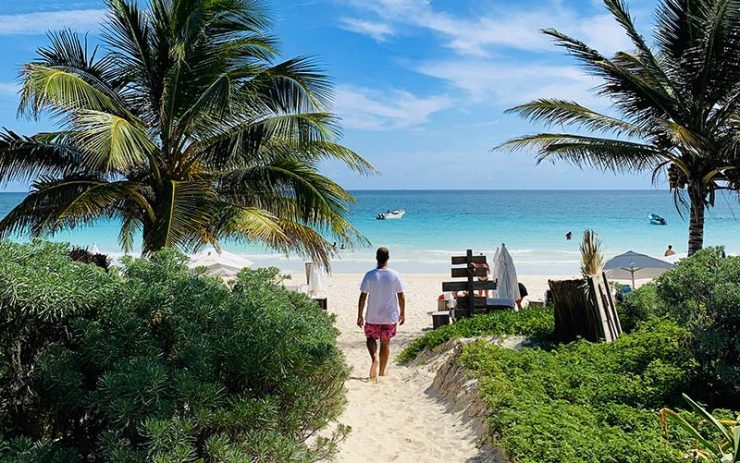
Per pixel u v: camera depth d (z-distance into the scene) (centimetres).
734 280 564
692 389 579
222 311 421
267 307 450
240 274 531
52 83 948
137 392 325
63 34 1195
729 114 1399
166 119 1180
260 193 1216
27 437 344
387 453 509
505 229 5178
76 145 1048
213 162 1208
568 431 467
